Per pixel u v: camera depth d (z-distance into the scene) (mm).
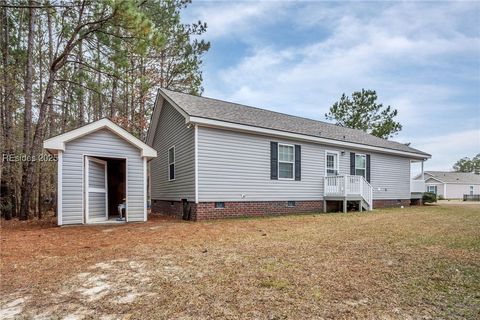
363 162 15641
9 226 8750
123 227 8117
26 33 14617
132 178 9750
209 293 3115
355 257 4547
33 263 4363
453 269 3910
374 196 16094
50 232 7250
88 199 9055
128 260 4484
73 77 13242
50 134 15141
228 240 6012
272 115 14266
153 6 16766
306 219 9938
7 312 2752
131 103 18672
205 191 10070
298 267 4012
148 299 2994
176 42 18688
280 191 12062
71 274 3834
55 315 2678
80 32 11797
